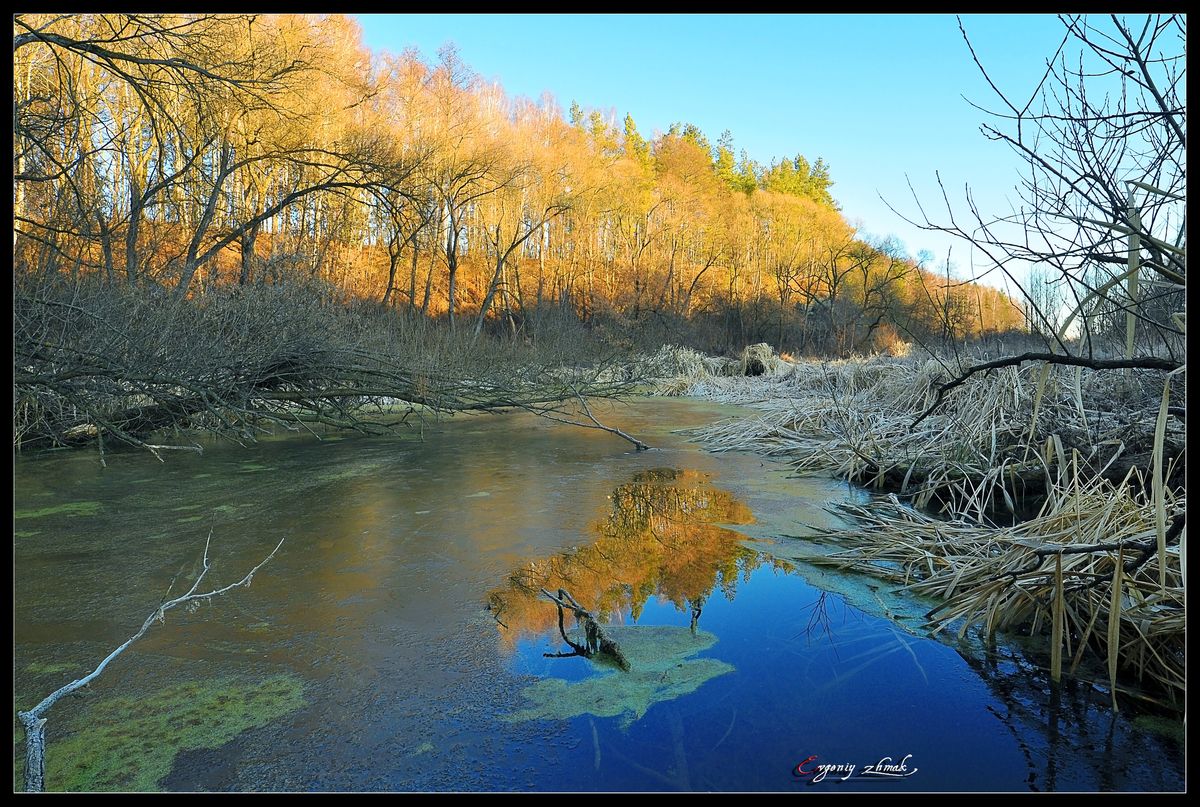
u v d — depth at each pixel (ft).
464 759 6.91
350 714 7.71
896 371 29.89
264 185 59.93
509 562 12.80
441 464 22.48
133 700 7.99
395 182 47.88
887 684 8.34
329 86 57.77
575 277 124.98
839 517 16.14
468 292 112.78
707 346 94.63
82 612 10.44
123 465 21.89
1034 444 17.31
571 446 26.45
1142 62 7.06
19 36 24.49
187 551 13.29
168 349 22.86
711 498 17.98
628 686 8.32
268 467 21.75
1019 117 7.78
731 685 8.35
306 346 27.81
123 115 42.50
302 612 10.46
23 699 7.99
